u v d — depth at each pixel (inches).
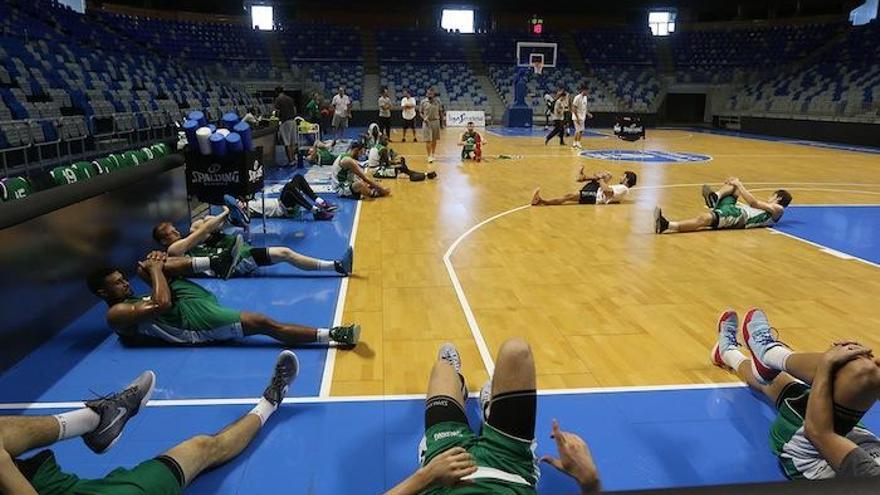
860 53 936.3
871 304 180.5
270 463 103.0
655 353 146.6
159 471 86.2
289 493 95.8
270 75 1007.0
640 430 114.3
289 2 1123.3
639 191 379.2
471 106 1039.0
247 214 241.6
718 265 219.3
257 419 110.6
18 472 73.7
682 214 309.0
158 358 141.7
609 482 99.7
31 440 83.8
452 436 87.3
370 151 441.1
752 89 1023.0
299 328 147.7
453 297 184.7
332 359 142.3
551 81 1092.5
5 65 449.4
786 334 158.6
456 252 235.0
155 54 843.4
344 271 202.4
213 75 972.6
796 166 512.1
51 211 148.6
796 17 1128.2
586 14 1235.2
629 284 197.5
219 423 115.3
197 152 223.8
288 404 121.7
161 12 1079.6
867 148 685.3
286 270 210.8
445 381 101.0
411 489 75.4
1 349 131.8
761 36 1123.3
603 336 156.4
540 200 328.8
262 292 188.4
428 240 253.6
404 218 296.2
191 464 92.3
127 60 685.3
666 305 178.9
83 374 133.6
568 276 205.5
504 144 699.4
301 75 1023.6
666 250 239.6
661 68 1139.9
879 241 256.2
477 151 532.1
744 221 275.9
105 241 177.5
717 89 1095.0
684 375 135.6
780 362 115.7
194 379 132.1
